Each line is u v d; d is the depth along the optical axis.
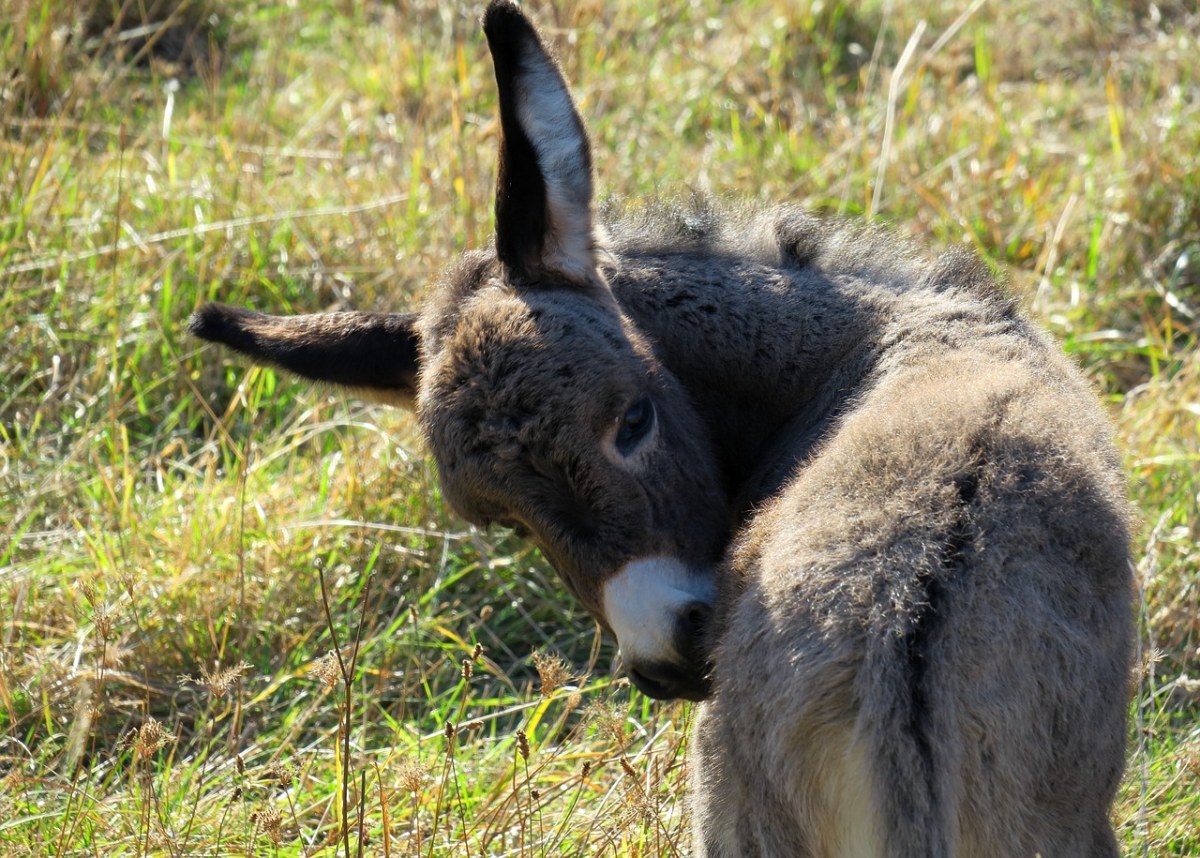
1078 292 23.41
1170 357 22.38
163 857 14.20
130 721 17.03
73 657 17.52
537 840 14.28
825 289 13.09
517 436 11.32
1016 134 28.38
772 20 33.00
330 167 26.55
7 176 24.05
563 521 11.43
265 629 18.09
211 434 21.33
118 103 28.45
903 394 11.07
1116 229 25.02
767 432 13.11
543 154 11.93
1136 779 14.66
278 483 20.27
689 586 11.61
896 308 12.70
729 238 13.65
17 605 17.59
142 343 22.22
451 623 18.66
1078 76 32.19
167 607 18.12
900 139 27.48
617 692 16.11
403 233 24.22
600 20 32.06
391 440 19.92
